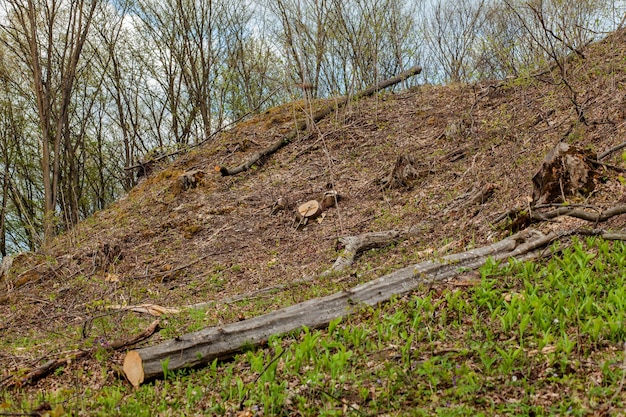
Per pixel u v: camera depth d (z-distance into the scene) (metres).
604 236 5.81
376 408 3.83
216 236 11.26
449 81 17.80
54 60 19.56
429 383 4.02
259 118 17.55
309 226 10.79
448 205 9.29
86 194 24.62
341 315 5.49
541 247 6.08
